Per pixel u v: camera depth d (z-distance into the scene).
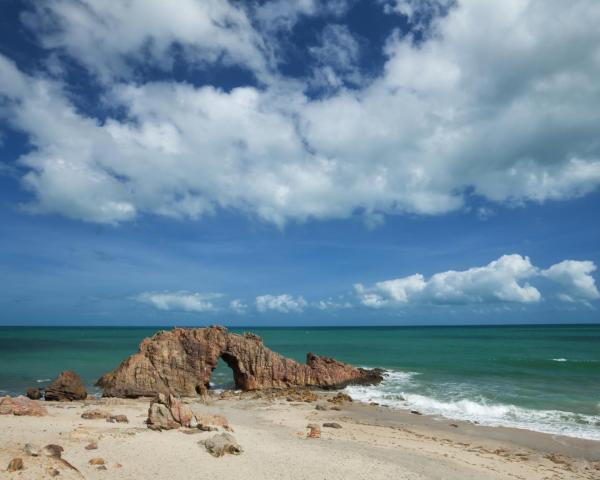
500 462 30.61
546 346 137.50
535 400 51.06
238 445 27.39
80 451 24.52
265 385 61.44
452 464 28.69
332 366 64.88
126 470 22.42
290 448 29.33
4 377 68.31
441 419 44.31
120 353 108.19
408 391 58.12
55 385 50.41
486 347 134.12
